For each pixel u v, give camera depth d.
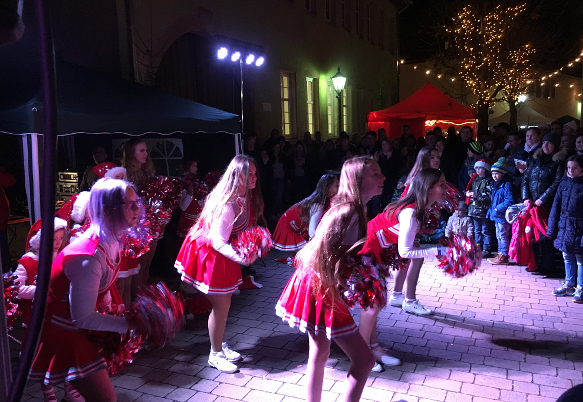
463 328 4.54
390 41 24.20
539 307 5.06
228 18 11.13
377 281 2.64
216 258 3.57
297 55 14.40
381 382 3.55
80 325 2.25
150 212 4.42
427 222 3.71
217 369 3.80
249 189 3.65
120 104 5.58
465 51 22.75
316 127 15.97
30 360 0.83
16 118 4.43
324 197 4.62
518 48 22.14
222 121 6.29
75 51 8.11
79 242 2.34
